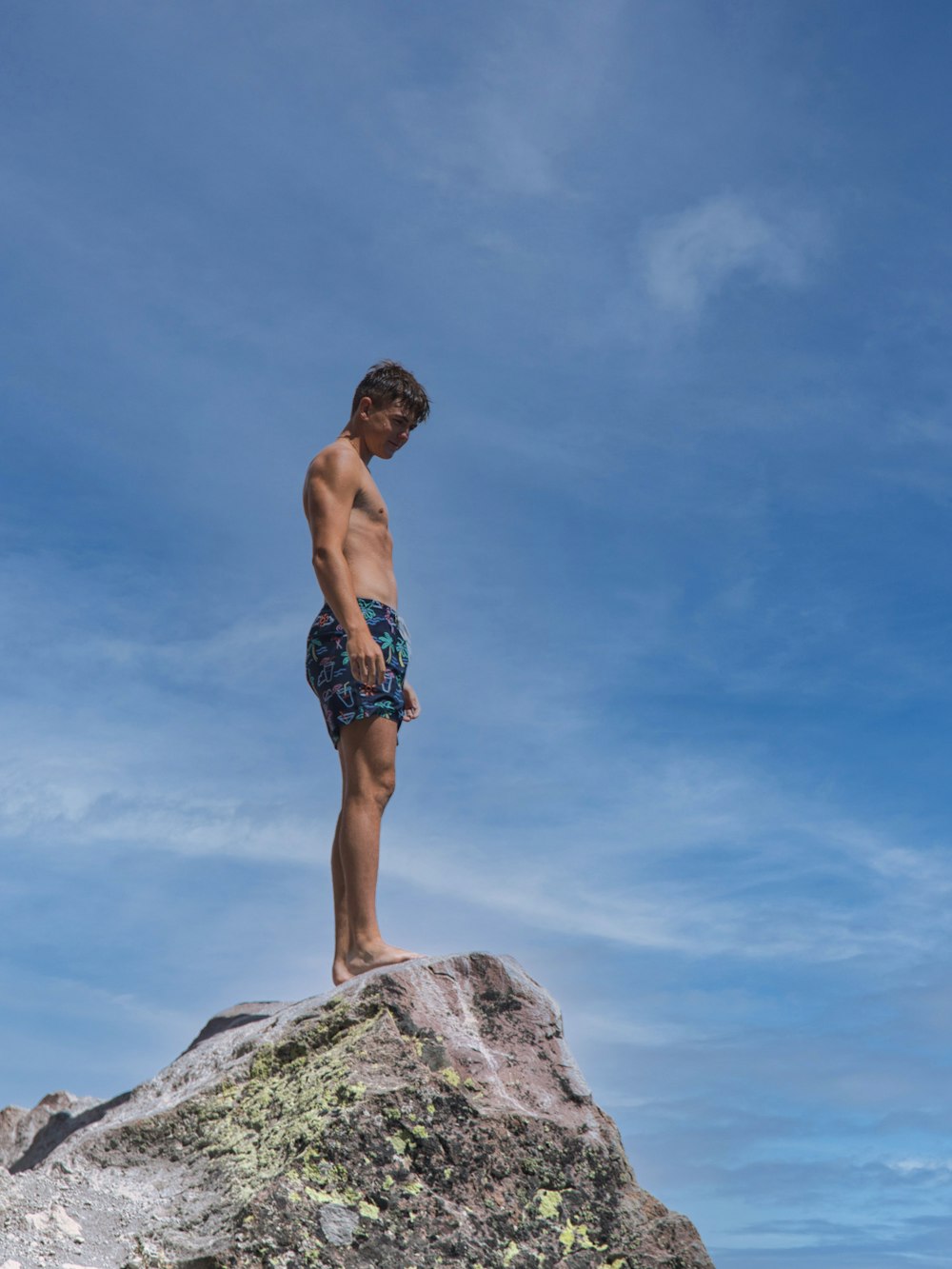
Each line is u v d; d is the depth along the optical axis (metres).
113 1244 4.16
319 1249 4.04
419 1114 4.55
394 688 5.61
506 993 5.19
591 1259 4.48
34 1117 7.23
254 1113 4.82
